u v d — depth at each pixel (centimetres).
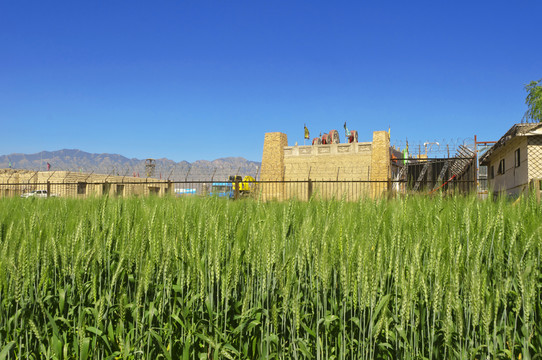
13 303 325
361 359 299
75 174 3066
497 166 2253
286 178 4084
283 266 300
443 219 369
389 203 447
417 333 298
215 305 342
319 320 299
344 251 312
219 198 527
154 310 318
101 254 342
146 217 367
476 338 286
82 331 313
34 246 330
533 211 384
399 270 310
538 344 291
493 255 335
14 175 3731
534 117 2995
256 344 338
